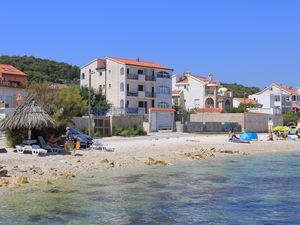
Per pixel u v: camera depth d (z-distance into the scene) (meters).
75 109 42.09
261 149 47.69
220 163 32.69
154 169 27.61
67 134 32.88
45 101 39.09
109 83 87.06
